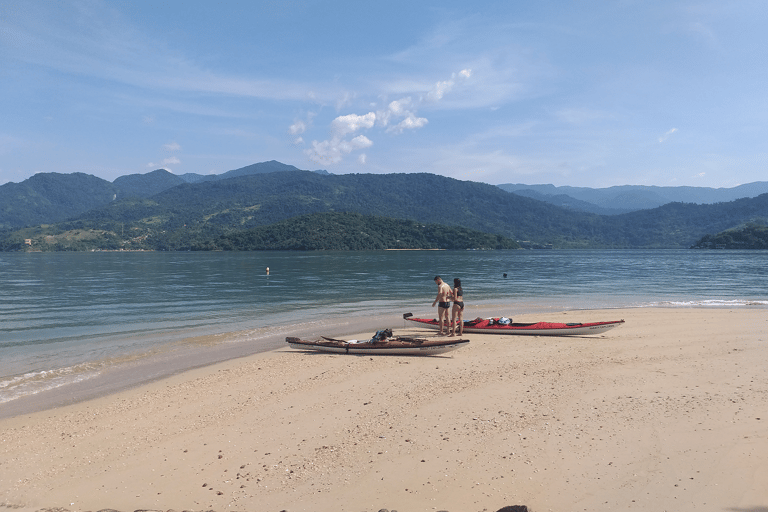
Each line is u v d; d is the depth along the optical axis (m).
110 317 25.89
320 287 44.06
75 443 9.27
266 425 9.96
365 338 19.38
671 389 11.64
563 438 8.85
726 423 9.28
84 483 7.70
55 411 11.11
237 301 32.91
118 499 7.17
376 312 27.09
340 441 9.04
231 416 10.54
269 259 133.75
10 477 7.94
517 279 54.59
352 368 14.55
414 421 9.95
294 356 16.36
